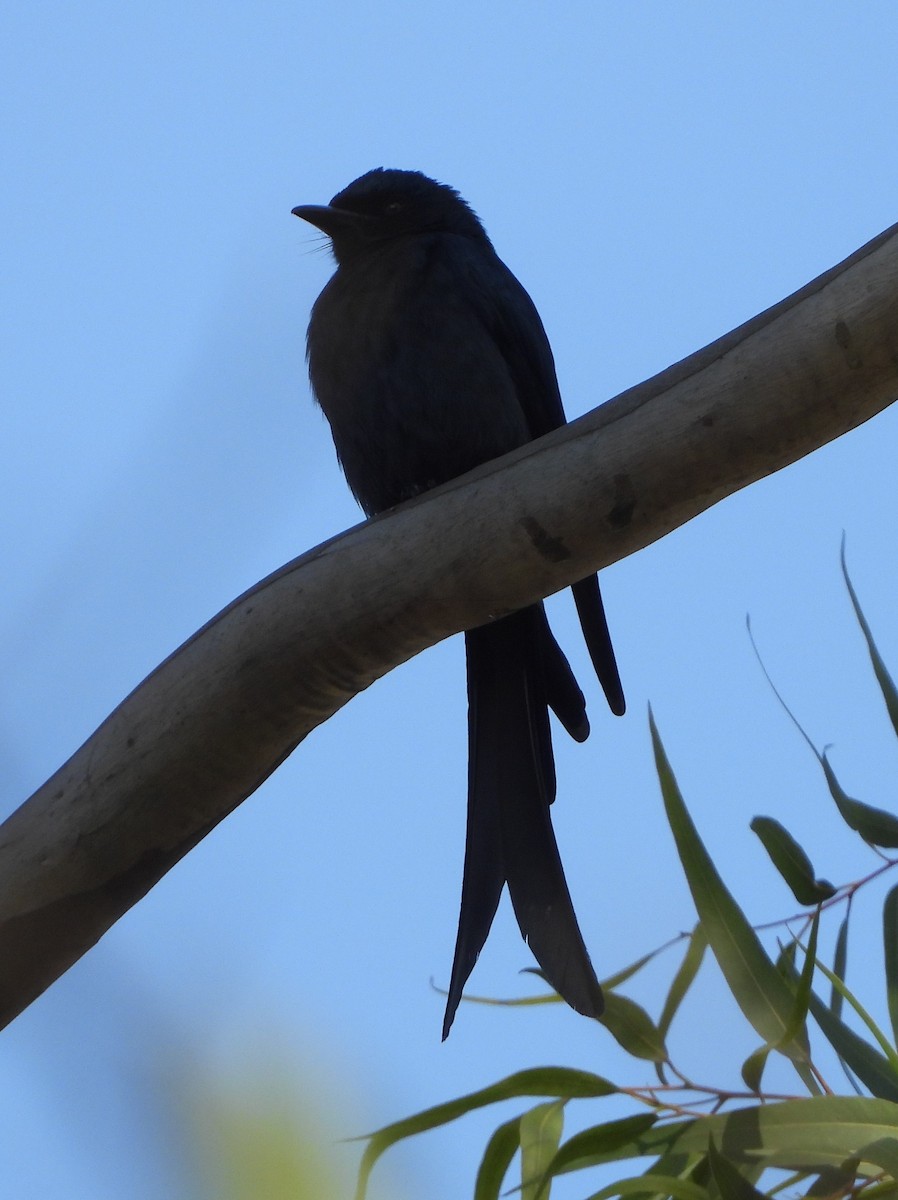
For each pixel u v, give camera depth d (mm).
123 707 5043
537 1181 4891
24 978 5172
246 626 4938
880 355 4309
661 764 4902
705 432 4516
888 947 4973
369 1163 3799
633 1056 4887
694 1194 4418
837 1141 4301
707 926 4781
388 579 4852
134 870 5098
